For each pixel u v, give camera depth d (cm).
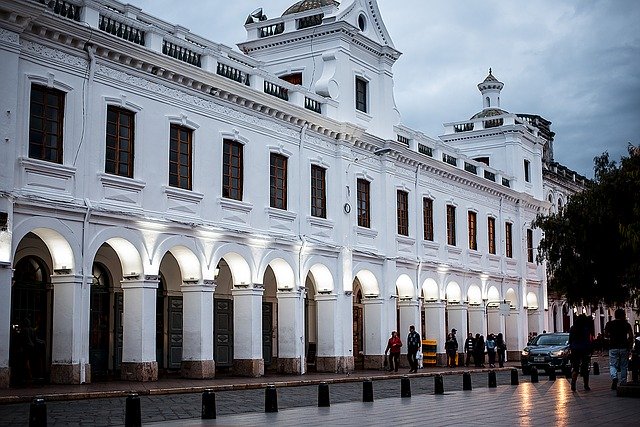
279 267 2823
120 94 2223
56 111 2062
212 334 2455
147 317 2238
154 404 1705
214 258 2477
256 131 2714
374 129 3334
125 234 2194
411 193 3562
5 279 1856
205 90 2495
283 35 3244
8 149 1888
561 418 1389
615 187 2375
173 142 2409
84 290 2072
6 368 1841
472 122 4828
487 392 2056
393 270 3353
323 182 3053
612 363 2053
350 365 3059
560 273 2577
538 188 4950
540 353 3053
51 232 2012
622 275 2412
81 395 1788
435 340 3609
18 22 1916
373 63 3378
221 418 1392
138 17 2431
